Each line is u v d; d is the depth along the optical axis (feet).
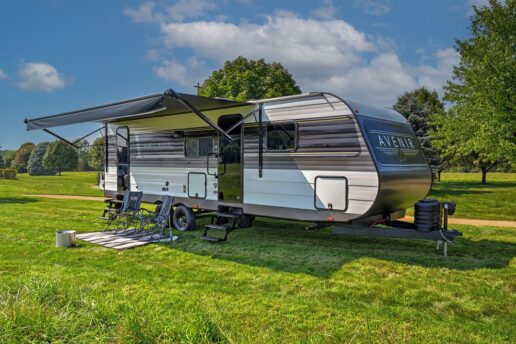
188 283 16.20
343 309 13.43
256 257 20.51
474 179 102.47
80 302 12.19
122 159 33.32
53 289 12.93
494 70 41.70
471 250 21.70
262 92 63.57
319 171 20.86
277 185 22.70
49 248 22.39
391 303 14.20
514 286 15.92
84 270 17.92
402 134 22.30
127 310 11.72
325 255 20.77
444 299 14.53
